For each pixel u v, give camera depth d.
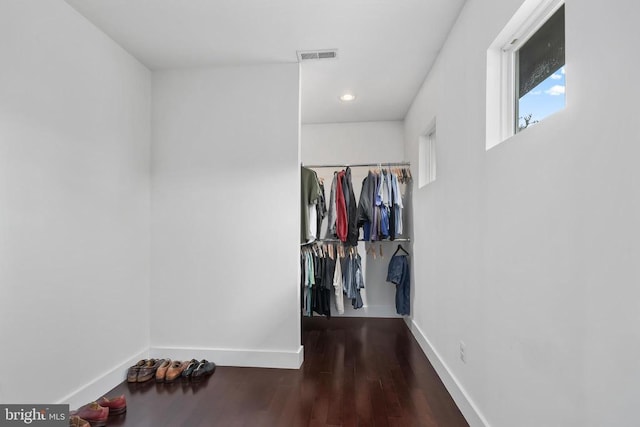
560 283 1.06
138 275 2.54
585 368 0.95
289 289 2.60
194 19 2.06
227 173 2.66
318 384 2.27
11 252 1.58
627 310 0.81
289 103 2.63
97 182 2.12
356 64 2.66
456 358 2.04
